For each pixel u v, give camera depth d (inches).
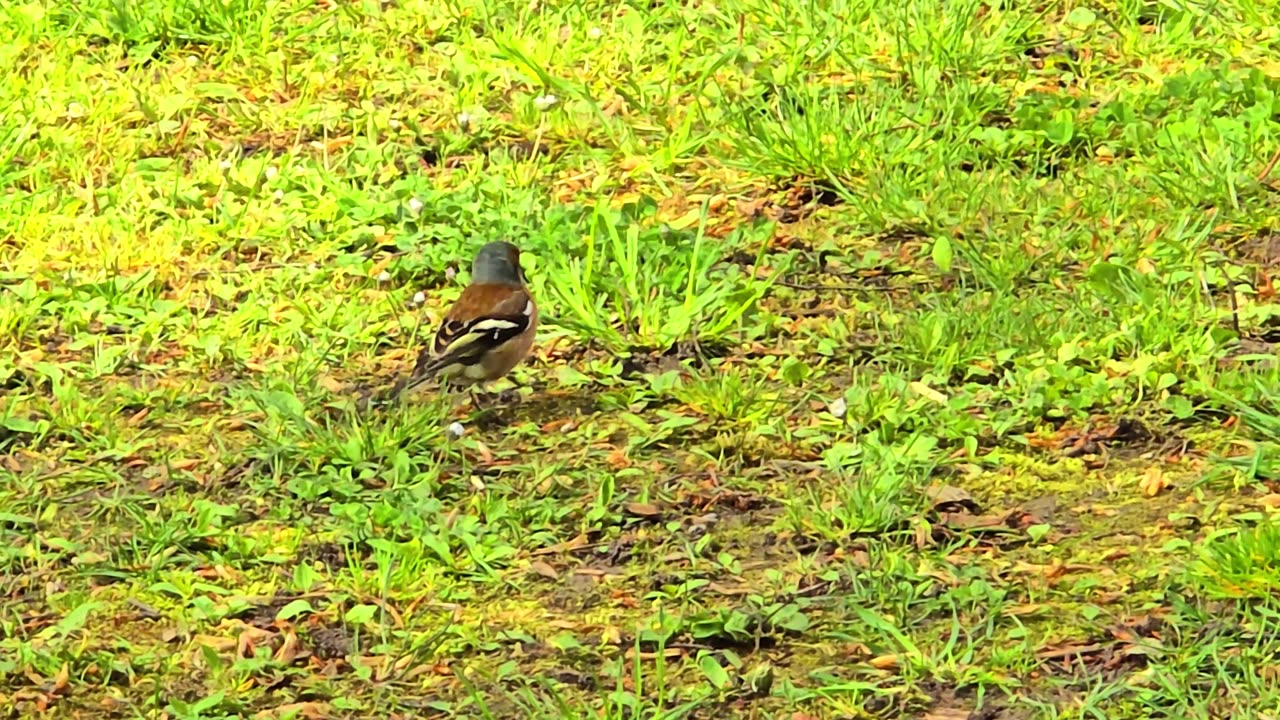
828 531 378.0
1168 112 579.5
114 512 395.9
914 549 374.0
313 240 527.2
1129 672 330.6
